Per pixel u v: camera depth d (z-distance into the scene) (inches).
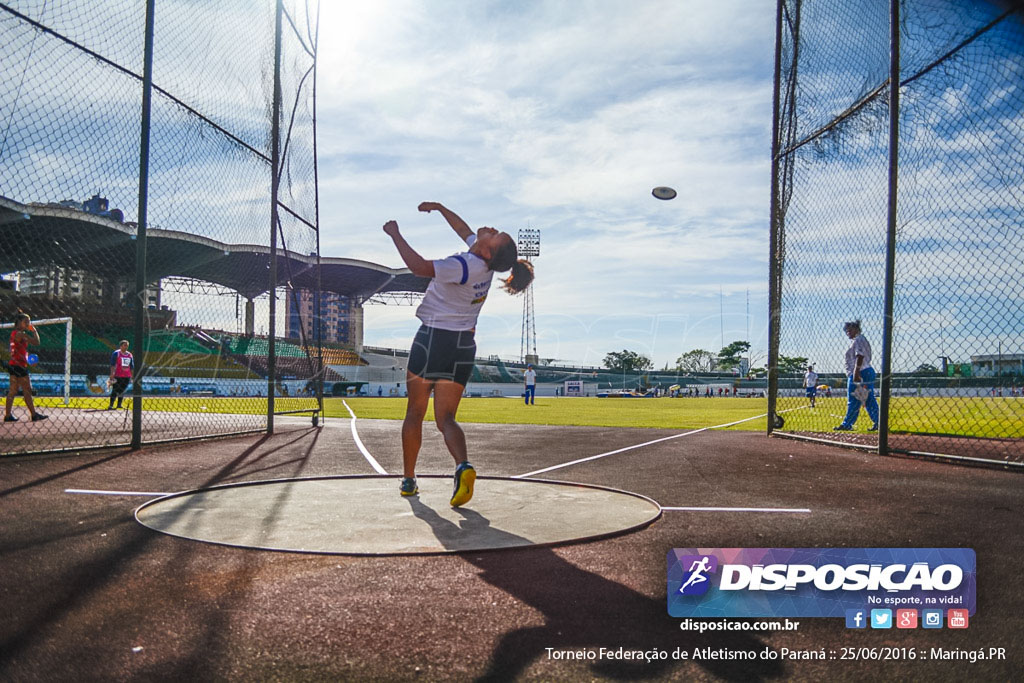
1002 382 350.6
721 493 173.5
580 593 91.5
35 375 1029.8
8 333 586.9
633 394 2409.0
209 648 72.9
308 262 439.5
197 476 201.5
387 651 72.5
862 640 77.7
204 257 1267.2
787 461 247.3
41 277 560.4
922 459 254.8
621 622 81.6
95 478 194.7
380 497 162.4
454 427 155.4
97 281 656.4
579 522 133.6
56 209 408.5
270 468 222.4
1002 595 93.6
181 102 287.3
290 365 912.3
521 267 174.9
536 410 855.7
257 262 1349.7
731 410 900.6
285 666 68.7
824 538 122.3
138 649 72.6
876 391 379.9
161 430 362.0
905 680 67.5
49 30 233.9
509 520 135.6
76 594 90.0
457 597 89.4
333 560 106.0
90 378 1068.5
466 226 187.9
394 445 301.6
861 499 164.1
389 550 111.3
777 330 366.6
